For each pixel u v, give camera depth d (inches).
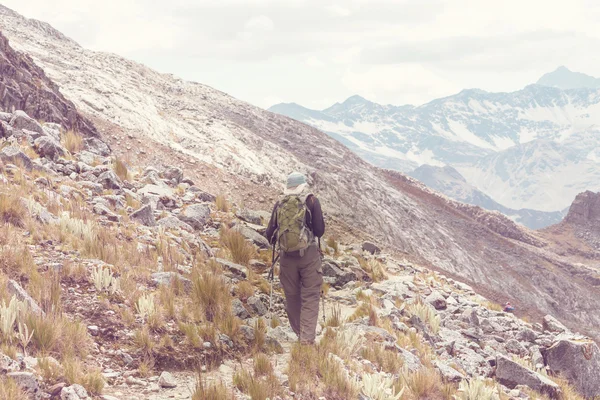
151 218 395.9
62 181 401.1
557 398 330.0
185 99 2536.9
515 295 4089.6
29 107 647.8
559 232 7834.6
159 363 205.9
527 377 331.9
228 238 426.3
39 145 446.6
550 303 4458.7
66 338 188.4
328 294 414.0
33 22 2361.0
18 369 159.0
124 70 2343.8
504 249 5064.0
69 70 1740.9
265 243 479.5
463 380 275.9
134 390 180.5
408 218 3563.0
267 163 2069.4
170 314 241.6
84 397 158.1
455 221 4899.1
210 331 235.6
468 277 3540.8
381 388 218.4
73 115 733.9
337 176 3127.5
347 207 2763.3
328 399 205.0
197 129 1958.7
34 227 274.1
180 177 604.7
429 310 404.5
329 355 237.5
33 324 182.7
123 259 283.6
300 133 3531.0
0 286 192.7
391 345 287.9
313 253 251.8
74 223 298.2
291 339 279.3
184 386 195.0
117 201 399.9
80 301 226.2
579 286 5123.0
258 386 190.7
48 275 225.6
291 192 252.5
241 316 282.4
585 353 391.2
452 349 363.3
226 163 1708.9
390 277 562.3
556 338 424.2
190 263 332.5
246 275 363.3
